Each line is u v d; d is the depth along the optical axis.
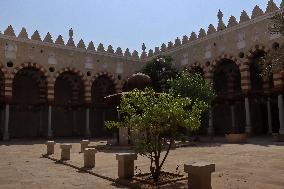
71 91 39.00
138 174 8.89
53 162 13.22
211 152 15.55
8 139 29.83
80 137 35.03
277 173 8.99
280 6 26.39
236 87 35.12
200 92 23.44
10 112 35.12
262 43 27.78
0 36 30.88
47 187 8.02
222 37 31.69
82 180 8.90
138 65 40.88
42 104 34.59
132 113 8.99
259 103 35.47
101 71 37.47
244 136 22.00
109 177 8.95
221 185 7.52
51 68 33.91
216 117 37.56
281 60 12.29
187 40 35.84
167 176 8.71
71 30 35.94
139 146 8.45
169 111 8.20
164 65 34.12
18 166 12.04
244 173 9.16
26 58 32.19
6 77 30.77
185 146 19.47
